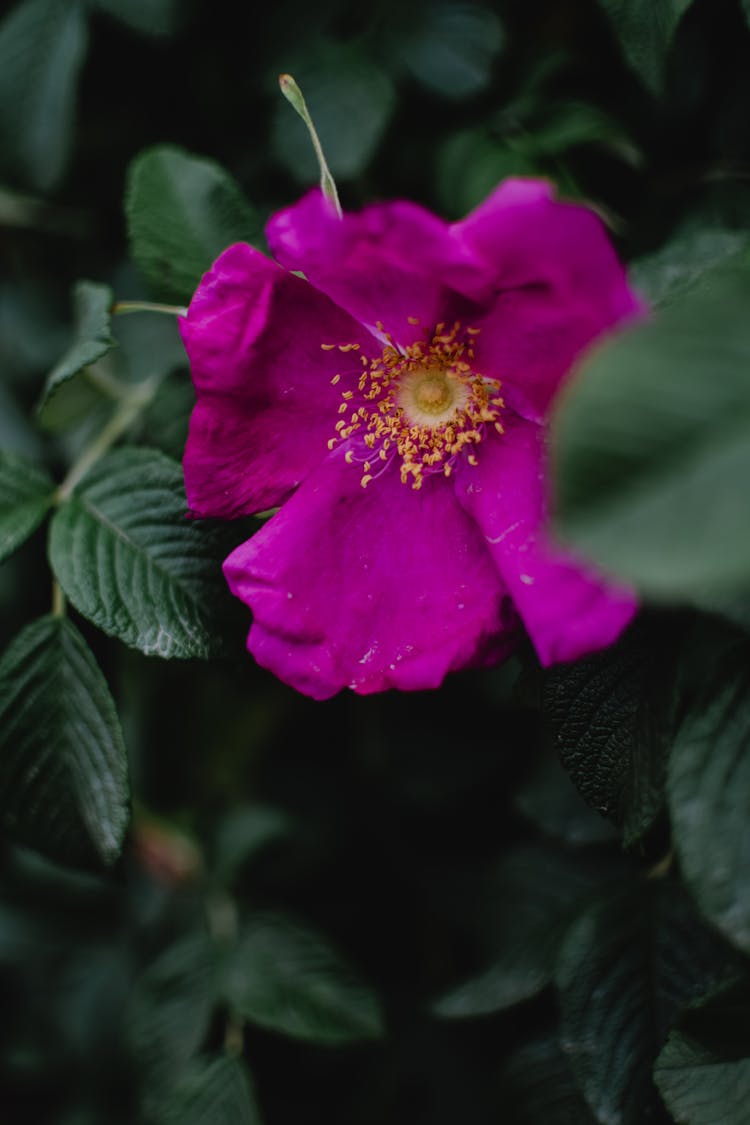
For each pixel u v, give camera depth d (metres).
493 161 0.48
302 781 0.55
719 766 0.39
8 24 0.50
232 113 0.51
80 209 0.53
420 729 0.53
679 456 0.34
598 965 0.44
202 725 0.54
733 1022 0.41
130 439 0.49
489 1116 0.52
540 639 0.40
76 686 0.44
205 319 0.42
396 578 0.42
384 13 0.49
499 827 0.54
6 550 0.44
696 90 0.48
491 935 0.49
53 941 0.57
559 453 0.34
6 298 0.54
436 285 0.41
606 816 0.42
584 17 0.48
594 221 0.38
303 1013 0.50
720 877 0.38
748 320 0.35
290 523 0.43
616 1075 0.43
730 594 0.38
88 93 0.51
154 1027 0.51
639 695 0.41
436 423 0.43
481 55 0.48
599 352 0.35
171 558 0.44
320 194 0.40
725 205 0.46
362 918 0.55
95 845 0.44
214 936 0.52
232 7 0.49
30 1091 0.56
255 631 0.42
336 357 0.43
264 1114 0.53
